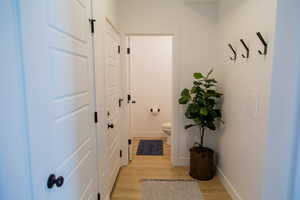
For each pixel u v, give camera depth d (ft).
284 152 4.83
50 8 2.95
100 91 5.82
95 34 5.31
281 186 4.96
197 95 8.50
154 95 14.48
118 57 8.84
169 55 14.23
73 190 3.92
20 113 2.28
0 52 2.11
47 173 2.85
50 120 2.95
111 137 7.50
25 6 2.30
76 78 4.06
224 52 8.20
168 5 9.01
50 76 2.95
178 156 9.86
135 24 9.09
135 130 14.76
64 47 3.47
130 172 9.20
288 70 4.62
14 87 2.22
